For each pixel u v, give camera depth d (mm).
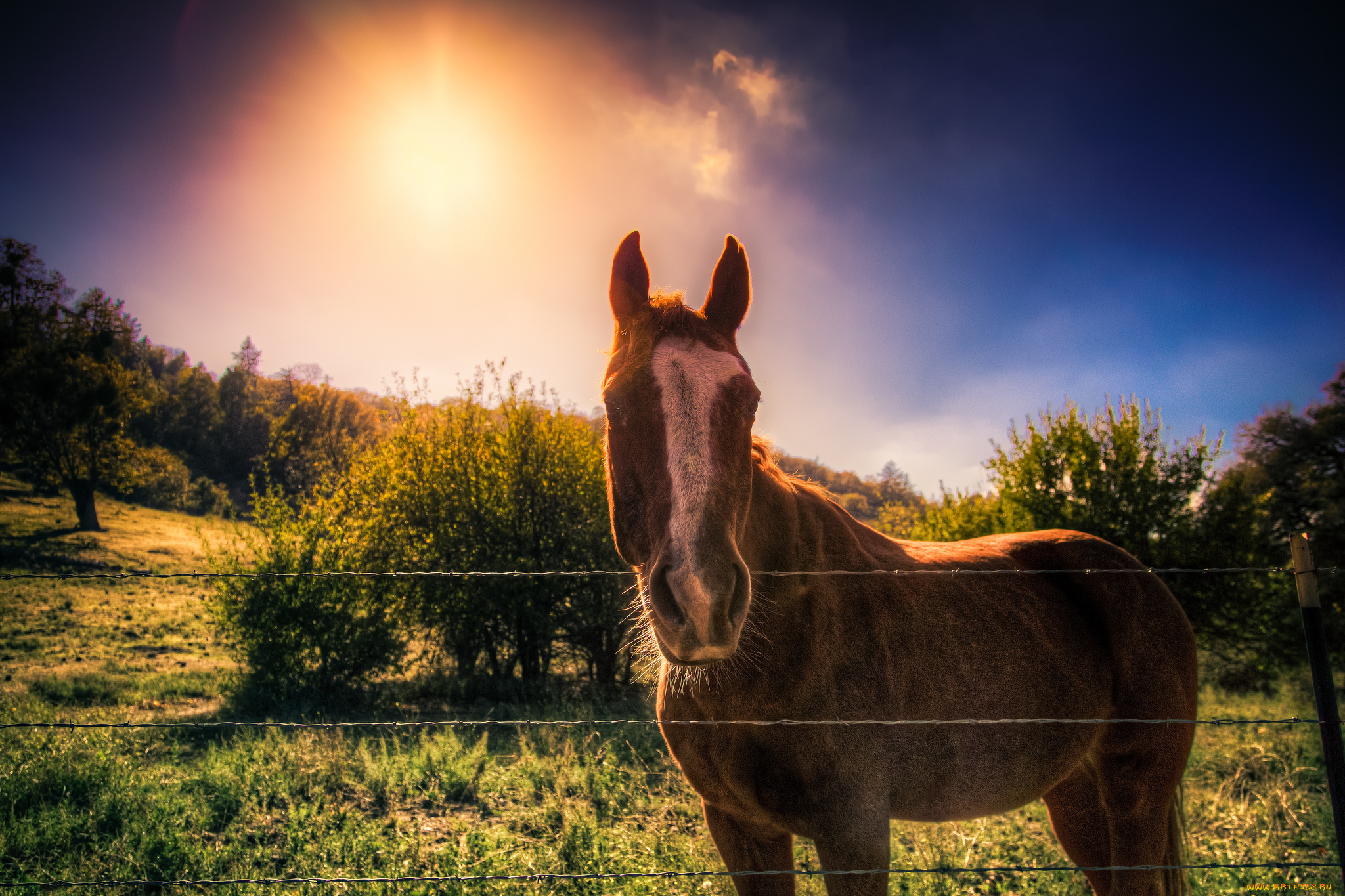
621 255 1988
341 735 5566
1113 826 2469
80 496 32469
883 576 2176
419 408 10586
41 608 15586
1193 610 9617
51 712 7637
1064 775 2404
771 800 1887
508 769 4961
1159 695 2439
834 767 1854
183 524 35562
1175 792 2543
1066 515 10172
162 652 12695
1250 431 22172
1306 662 10320
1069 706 2328
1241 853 3793
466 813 4332
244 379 71000
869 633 2010
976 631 2221
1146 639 2482
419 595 9320
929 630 2141
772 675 1860
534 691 8883
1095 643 2518
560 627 9703
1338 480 19688
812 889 3109
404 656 9477
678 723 1897
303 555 8844
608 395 1722
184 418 65375
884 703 1951
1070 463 10156
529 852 3562
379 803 4445
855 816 1846
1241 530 9711
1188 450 9867
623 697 8742
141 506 40656
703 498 1479
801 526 2057
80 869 3252
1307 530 19578
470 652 9664
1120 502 9883
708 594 1377
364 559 9633
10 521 30609
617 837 3768
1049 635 2383
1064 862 3584
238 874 3189
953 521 13359
